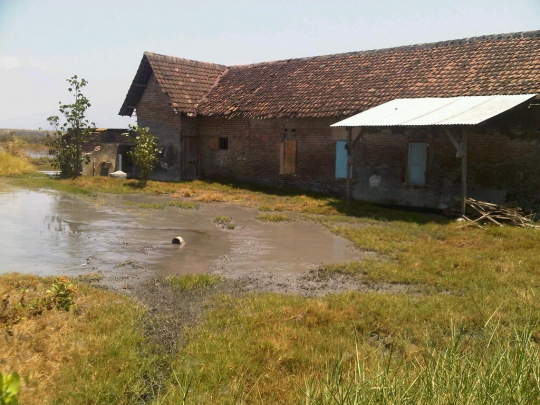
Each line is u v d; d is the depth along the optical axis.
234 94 25.00
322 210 16.77
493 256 10.30
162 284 8.42
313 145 21.31
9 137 38.53
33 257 10.24
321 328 6.35
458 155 14.20
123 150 27.02
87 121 26.28
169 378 4.97
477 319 6.52
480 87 17.22
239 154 23.98
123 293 7.84
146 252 10.91
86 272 9.18
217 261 10.21
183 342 5.89
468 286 8.20
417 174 18.12
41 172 29.55
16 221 14.22
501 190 16.17
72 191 20.73
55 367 4.97
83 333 5.89
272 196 20.34
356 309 6.96
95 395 4.55
